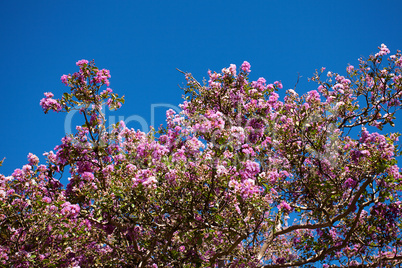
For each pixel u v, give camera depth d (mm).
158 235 9391
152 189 8422
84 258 10438
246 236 9031
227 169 8836
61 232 8938
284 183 10836
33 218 8812
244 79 11391
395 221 11039
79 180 10000
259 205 8484
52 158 10289
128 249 10117
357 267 10898
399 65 12266
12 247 9094
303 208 10828
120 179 8961
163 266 9484
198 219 9133
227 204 8789
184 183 8641
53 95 10039
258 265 9984
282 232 10227
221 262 10203
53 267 9008
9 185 9422
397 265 11383
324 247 11211
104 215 9391
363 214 11508
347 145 10438
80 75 9938
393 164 9805
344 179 10578
